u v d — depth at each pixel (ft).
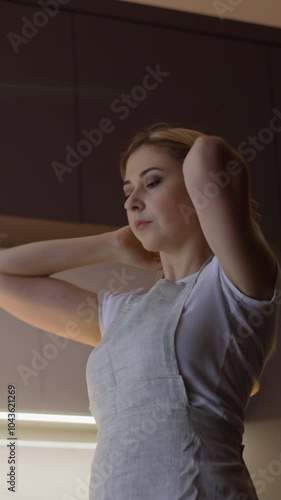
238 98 18.29
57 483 14.99
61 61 16.81
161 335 7.50
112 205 16.22
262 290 7.61
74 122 16.48
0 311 15.01
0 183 15.53
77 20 17.28
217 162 7.38
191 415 7.18
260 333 7.68
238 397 7.50
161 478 6.98
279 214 17.88
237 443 7.36
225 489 6.96
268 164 18.13
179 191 8.39
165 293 7.93
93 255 9.64
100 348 7.79
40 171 15.89
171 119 17.42
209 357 7.45
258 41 18.98
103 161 16.44
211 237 7.42
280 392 16.80
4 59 16.40
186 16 18.42
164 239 8.32
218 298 7.66
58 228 15.90
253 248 7.45
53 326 9.43
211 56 18.34
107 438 7.33
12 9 16.80
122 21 17.72
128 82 17.29
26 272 9.61
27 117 16.16
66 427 15.34
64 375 15.06
